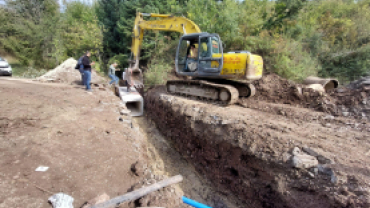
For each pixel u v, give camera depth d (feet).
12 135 11.07
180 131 21.49
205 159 17.83
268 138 14.05
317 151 12.10
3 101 16.29
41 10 58.03
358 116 18.25
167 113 24.52
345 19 37.55
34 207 6.81
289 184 11.67
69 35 52.34
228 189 15.58
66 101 19.17
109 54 57.82
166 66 40.78
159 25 31.07
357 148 12.64
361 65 30.40
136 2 49.57
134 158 11.48
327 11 40.68
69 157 10.12
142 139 16.51
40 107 16.28
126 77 31.40
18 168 8.52
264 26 37.32
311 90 22.80
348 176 10.27
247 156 14.15
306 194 11.00
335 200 9.83
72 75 33.37
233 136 15.58
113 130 14.44
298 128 15.88
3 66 34.40
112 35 58.23
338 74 31.45
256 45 35.09
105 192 8.39
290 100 23.85
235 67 21.45
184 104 22.70
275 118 18.51
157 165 18.29
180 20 28.40
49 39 54.85
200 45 23.56
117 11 58.08
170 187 9.10
